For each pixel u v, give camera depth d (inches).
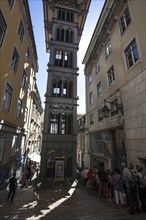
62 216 225.1
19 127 650.2
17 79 591.5
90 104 855.1
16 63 577.0
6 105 482.6
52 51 785.6
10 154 541.6
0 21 390.3
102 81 661.9
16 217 224.1
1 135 439.8
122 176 282.4
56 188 465.4
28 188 468.4
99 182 351.6
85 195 364.2
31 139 1064.8
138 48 382.0
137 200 230.5
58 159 629.3
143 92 349.7
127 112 420.2
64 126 705.6
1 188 450.0
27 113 876.0
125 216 216.1
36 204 291.0
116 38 534.6
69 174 621.0
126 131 419.5
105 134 582.6
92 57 797.9
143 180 237.8
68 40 854.5
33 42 855.1
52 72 745.6
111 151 510.9
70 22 885.2
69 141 667.4
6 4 418.6
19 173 706.8
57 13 890.1
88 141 807.7
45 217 223.0
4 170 482.6
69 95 759.7
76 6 944.3
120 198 270.8
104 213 231.8
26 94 796.0
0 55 394.3
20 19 580.1
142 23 371.9
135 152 369.1
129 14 457.1
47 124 666.8
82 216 223.5
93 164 708.0
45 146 634.8
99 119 678.5
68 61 813.2
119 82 487.8
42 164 605.6
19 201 314.2
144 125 339.3
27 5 613.3
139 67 375.6
